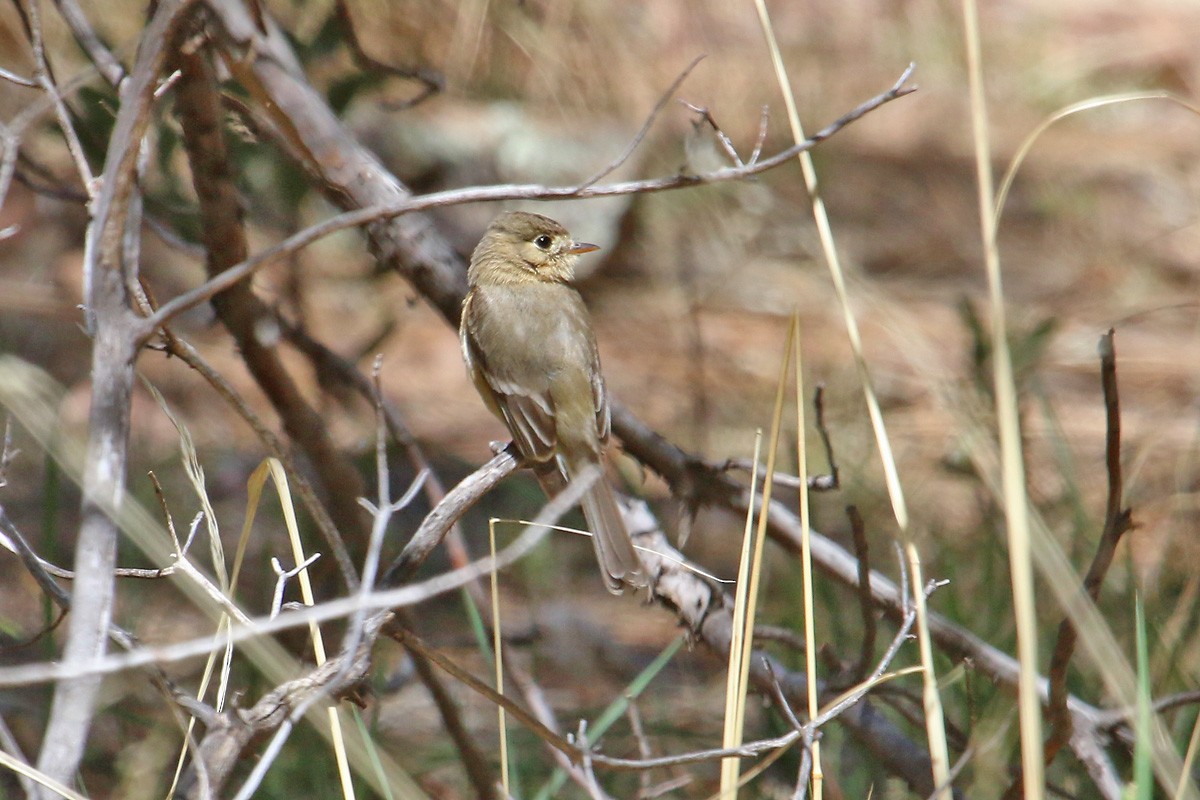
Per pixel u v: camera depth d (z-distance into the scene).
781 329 19.48
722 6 25.02
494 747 10.57
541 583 14.19
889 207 23.23
